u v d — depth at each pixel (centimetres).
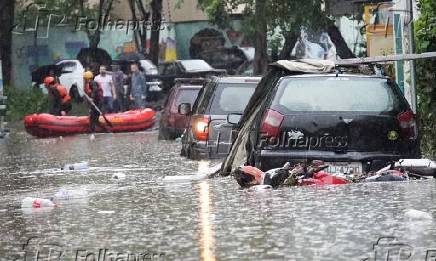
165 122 6712
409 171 3441
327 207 2848
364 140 3481
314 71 3634
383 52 5612
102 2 11156
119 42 11800
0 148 6712
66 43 11950
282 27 8338
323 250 2242
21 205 3272
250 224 2631
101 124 8138
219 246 2350
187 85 6712
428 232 2405
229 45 12150
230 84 4866
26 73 11931
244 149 3838
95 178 4181
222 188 3481
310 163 3475
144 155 5438
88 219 2889
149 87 10956
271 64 3766
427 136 4309
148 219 2822
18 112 10700
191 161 4862
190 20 12381
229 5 9144
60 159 5441
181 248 2352
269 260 2172
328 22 8162
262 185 3372
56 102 8750
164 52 12188
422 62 4325
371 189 3197
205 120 4819
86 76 9175
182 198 3259
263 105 3578
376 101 3522
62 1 11512
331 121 3481
